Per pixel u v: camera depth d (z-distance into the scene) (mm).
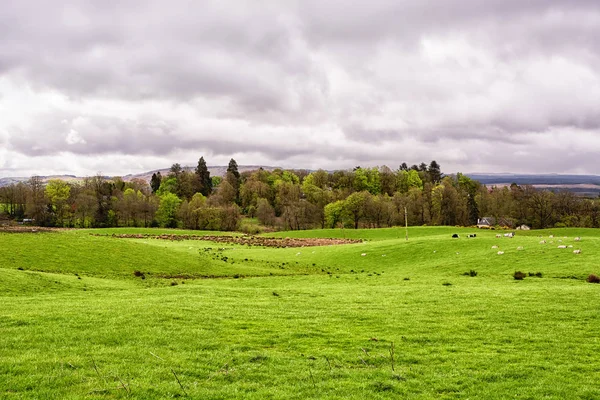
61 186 159375
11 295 30406
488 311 25344
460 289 33844
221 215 148250
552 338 20047
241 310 25141
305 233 117188
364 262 61219
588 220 154125
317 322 22688
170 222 151000
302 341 19250
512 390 14156
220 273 51969
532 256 50500
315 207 167750
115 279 44000
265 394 13391
